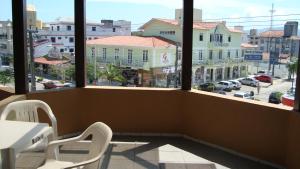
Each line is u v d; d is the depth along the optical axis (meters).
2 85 4.05
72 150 3.85
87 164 2.10
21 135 2.19
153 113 4.43
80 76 4.37
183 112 4.39
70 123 4.34
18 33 3.84
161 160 3.66
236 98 3.89
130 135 4.45
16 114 3.00
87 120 4.45
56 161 2.56
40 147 2.44
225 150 3.97
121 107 4.42
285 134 3.43
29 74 3.98
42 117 4.00
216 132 4.05
